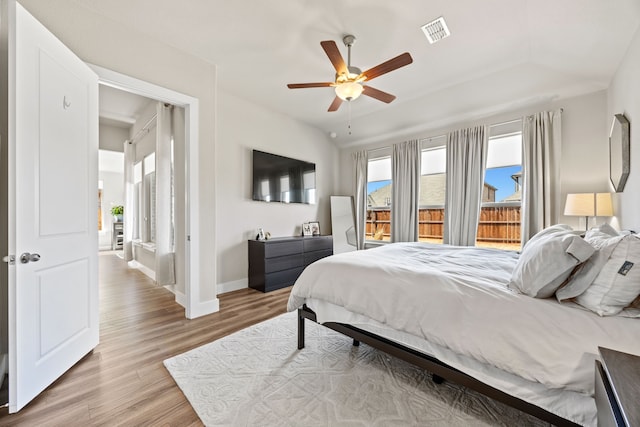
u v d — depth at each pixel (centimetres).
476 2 208
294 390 165
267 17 230
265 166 427
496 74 314
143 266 493
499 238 380
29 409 149
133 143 554
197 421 141
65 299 183
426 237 455
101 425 138
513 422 138
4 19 174
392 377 178
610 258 117
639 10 181
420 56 282
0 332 174
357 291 175
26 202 154
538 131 332
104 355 205
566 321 113
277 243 392
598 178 302
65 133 184
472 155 385
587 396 104
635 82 205
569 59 265
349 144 548
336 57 218
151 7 218
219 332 247
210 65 299
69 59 187
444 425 137
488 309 130
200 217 291
